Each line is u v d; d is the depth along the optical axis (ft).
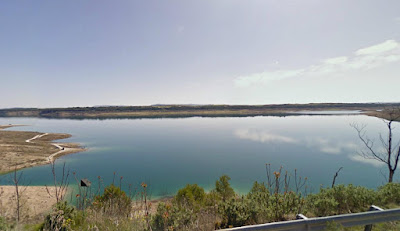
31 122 316.19
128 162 85.10
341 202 20.12
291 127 199.93
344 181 59.06
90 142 134.41
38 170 71.15
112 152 104.58
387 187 22.18
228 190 36.09
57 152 99.40
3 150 91.45
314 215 18.16
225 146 117.39
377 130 150.20
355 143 113.29
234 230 10.09
